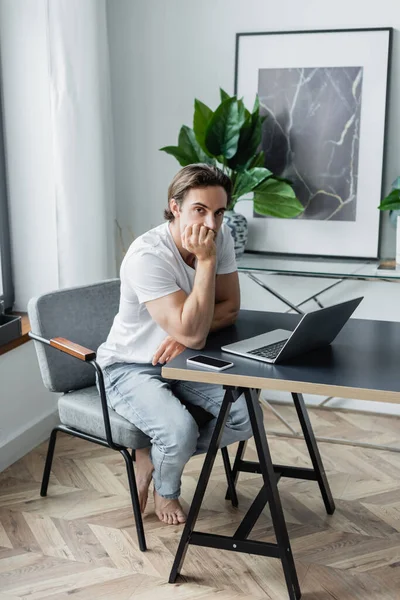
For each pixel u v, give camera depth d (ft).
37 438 10.71
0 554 7.91
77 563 7.76
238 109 10.26
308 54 10.83
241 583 7.41
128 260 7.69
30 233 11.12
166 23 11.46
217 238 8.20
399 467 9.95
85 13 10.54
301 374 6.42
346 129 10.82
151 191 12.05
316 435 10.94
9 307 11.32
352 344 7.34
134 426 7.89
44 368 8.46
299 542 8.12
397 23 10.50
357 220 10.98
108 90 11.40
